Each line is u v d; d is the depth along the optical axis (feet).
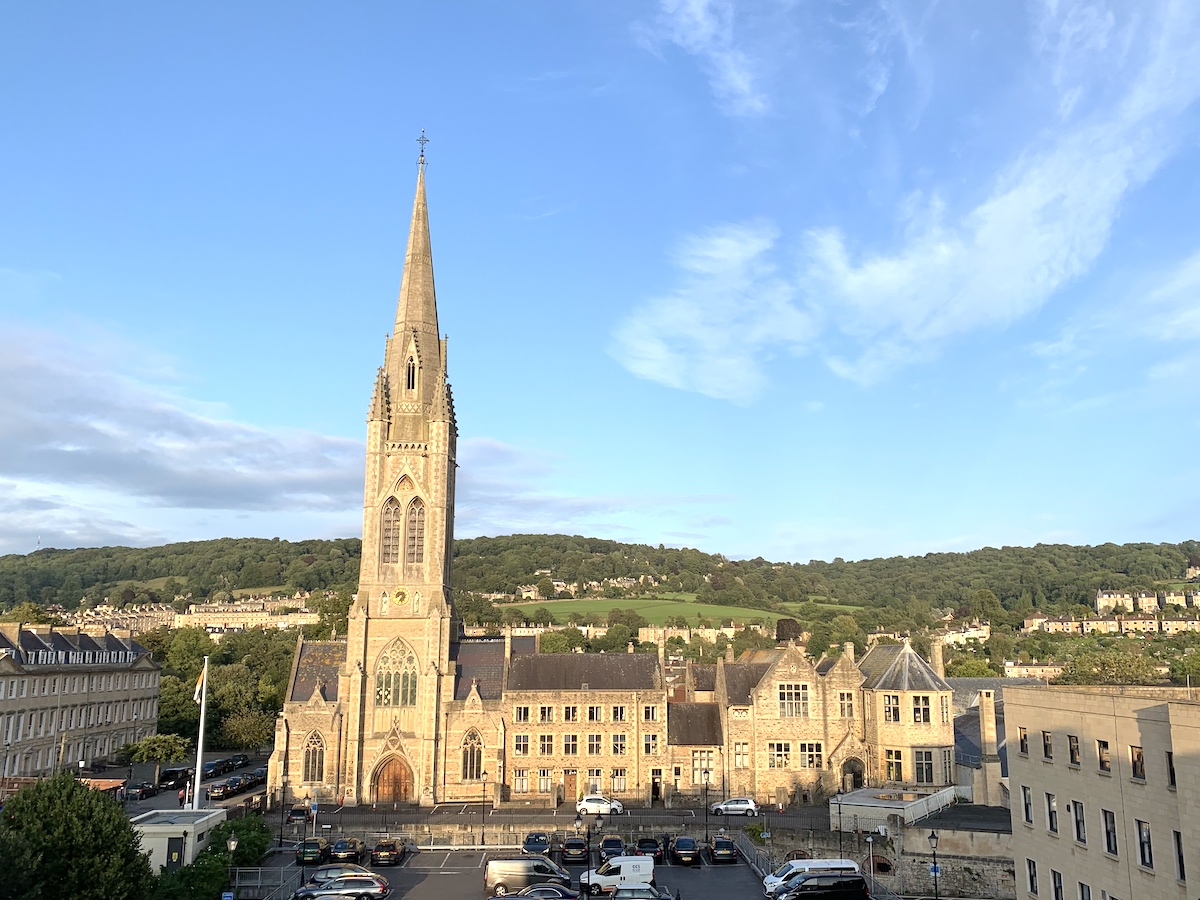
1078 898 186.19
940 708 359.66
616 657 404.77
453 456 426.51
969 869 244.83
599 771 382.22
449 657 392.88
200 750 257.96
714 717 396.57
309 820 326.44
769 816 334.85
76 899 166.40
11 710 389.60
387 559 398.62
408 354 417.49
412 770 379.35
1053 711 198.90
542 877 230.48
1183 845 146.92
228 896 199.72
